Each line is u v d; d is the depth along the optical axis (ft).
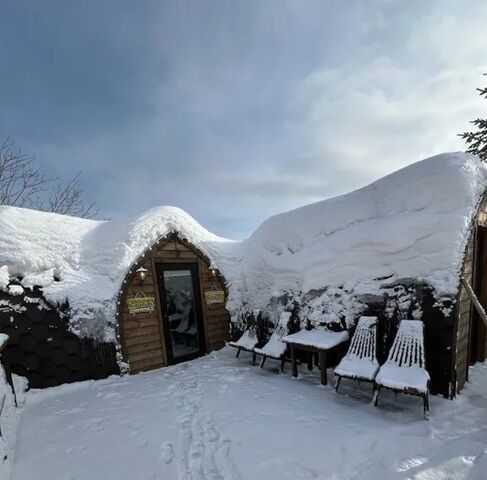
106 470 9.16
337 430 10.53
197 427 11.50
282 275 20.83
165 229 21.01
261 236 23.79
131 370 18.34
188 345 21.59
